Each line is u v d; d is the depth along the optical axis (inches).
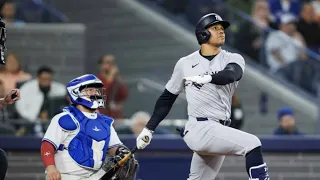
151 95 1905.8
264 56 1941.4
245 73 1930.4
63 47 1856.5
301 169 1320.1
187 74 924.6
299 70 1926.7
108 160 917.8
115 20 2080.5
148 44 2025.1
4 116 1371.8
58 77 1849.2
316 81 1914.4
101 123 919.0
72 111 908.0
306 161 1321.4
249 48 1940.2
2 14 1861.5
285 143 1318.9
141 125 1370.6
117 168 906.1
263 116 1892.2
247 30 1932.8
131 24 2057.1
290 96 1902.1
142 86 1921.8
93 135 903.1
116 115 1547.7
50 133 888.9
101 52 2078.0
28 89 1451.8
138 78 1967.3
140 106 1893.5
